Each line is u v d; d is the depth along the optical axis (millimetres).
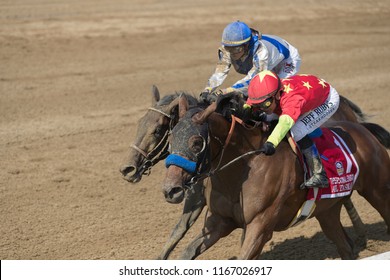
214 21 30297
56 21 27891
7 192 11461
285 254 9523
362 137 8562
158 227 10258
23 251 9117
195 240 7738
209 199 7727
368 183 8531
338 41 27578
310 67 22719
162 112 7863
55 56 22766
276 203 7469
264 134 7559
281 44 8914
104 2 34250
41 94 18344
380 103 18250
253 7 34406
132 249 9367
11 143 14234
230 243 9812
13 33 25297
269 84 7230
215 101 7113
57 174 12500
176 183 6680
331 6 36406
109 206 11031
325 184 7676
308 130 7684
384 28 31266
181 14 31344
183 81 20234
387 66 23359
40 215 10492
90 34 26156
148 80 20281
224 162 7402
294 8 34938
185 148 6766
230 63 8633
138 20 29328
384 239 10109
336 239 8797
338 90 19688
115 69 21516
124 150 14070
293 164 7613
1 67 20984
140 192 11773
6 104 17250
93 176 12461
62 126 15633
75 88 19125
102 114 16766
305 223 10781
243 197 7367
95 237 9734
